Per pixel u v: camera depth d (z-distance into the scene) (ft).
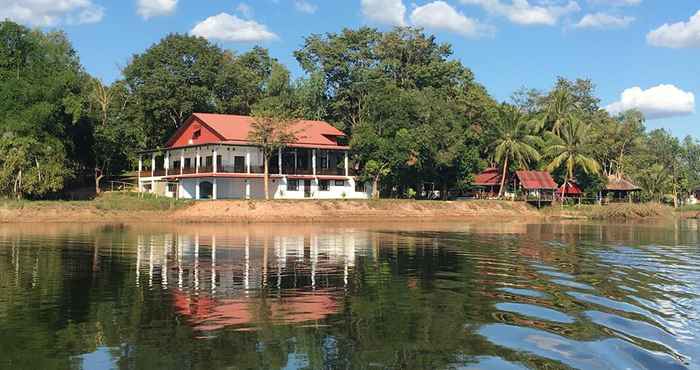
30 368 38.37
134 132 246.88
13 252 96.58
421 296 61.77
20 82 207.10
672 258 95.86
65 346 42.96
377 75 290.15
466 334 46.62
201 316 52.06
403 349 42.83
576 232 156.56
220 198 219.82
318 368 38.70
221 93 275.18
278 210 196.85
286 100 275.18
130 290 63.72
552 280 72.54
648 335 46.44
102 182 246.88
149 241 116.78
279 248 106.22
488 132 268.00
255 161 226.17
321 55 291.99
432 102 247.29
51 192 204.03
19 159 187.11
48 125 205.57
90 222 172.45
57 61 236.84
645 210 247.70
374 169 234.17
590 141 289.12
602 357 40.86
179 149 235.20
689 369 38.60
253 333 46.65
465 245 116.16
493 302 58.85
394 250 105.40
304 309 55.21
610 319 51.67
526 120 293.23
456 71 313.32
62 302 57.31
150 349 42.37
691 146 413.18
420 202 229.25
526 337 45.83
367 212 212.43
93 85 248.32
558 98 297.94
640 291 65.16
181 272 76.38
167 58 254.88
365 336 46.03
